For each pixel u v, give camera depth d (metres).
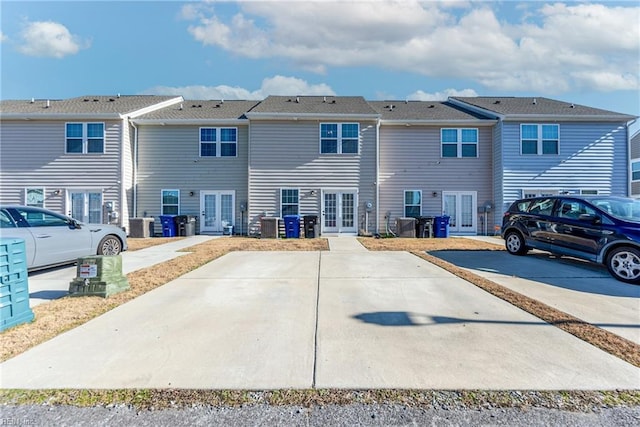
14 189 14.62
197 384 2.66
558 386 2.63
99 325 3.88
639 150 23.80
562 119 14.60
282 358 3.08
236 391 2.57
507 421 2.25
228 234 14.88
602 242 6.41
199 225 15.41
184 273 6.64
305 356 3.12
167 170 15.43
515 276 6.39
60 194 14.62
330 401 2.46
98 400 2.46
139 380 2.71
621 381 2.69
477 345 3.34
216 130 15.49
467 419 2.27
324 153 14.73
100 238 7.66
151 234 14.81
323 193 14.73
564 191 14.64
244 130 15.48
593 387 2.62
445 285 5.69
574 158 14.70
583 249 6.84
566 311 4.36
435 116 15.74
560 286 5.65
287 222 13.78
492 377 2.76
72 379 2.72
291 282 5.94
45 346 3.31
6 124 14.60
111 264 5.23
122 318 4.11
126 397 2.49
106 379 2.72
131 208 15.16
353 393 2.55
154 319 4.08
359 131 14.77
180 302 4.76
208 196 15.49
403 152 15.55
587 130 14.73
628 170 14.64
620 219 6.34
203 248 10.33
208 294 5.18
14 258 3.87
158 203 15.38
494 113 15.16
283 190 14.69
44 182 14.61
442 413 2.33
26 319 3.94
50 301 4.81
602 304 4.66
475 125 15.38
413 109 16.98
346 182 14.75
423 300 4.84
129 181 15.07
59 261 6.80
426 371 2.85
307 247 10.59
